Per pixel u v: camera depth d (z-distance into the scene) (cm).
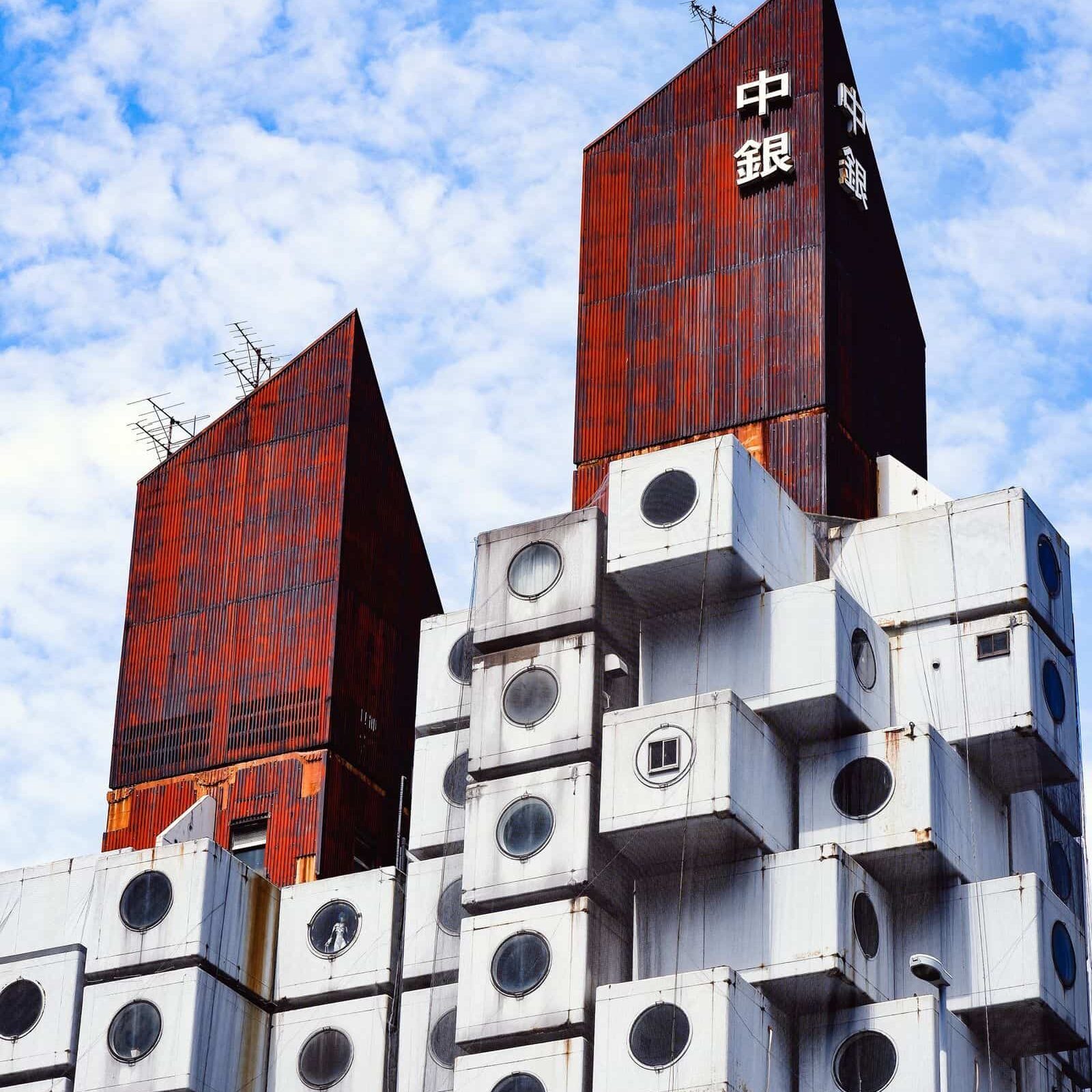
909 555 8100
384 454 9981
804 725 7550
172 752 9356
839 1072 7012
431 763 8288
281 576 9562
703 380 9119
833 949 7038
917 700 7856
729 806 7131
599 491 8819
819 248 9131
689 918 7306
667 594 7750
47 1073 7962
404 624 9775
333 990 8056
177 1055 7744
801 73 9500
